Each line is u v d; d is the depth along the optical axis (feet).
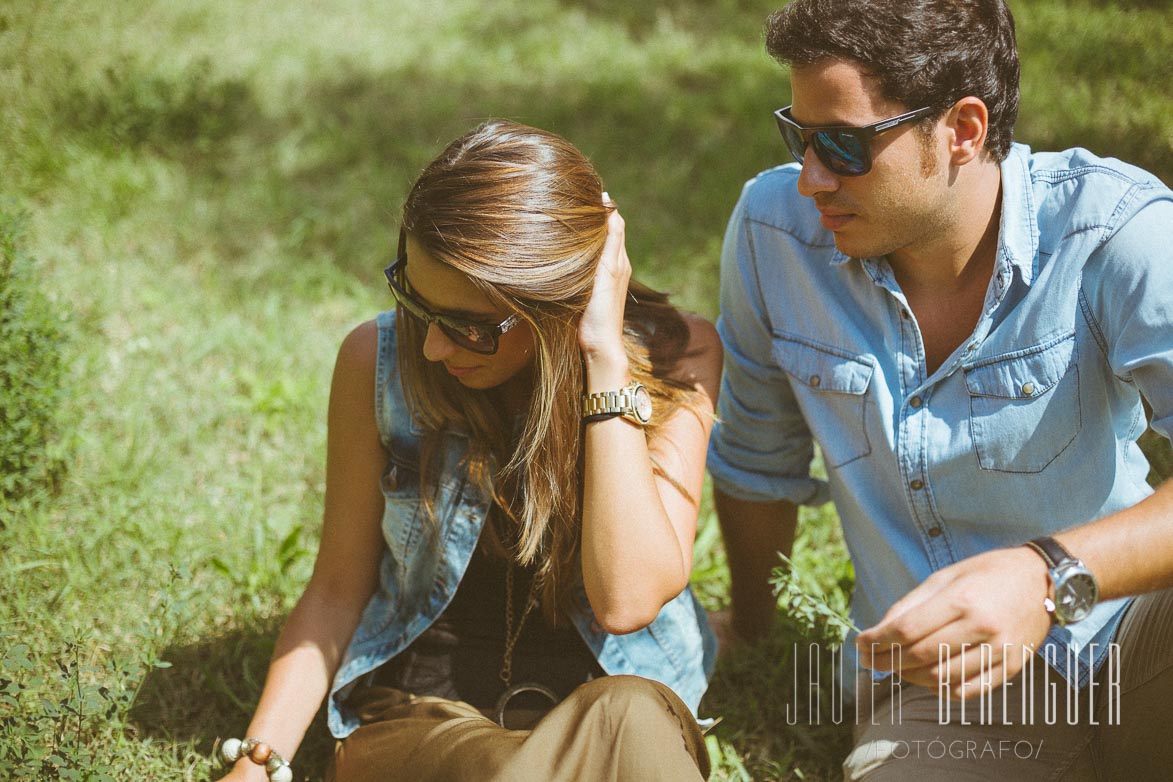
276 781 6.71
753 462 8.20
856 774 7.05
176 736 7.95
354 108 17.75
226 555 9.62
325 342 12.60
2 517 9.37
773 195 7.30
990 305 6.44
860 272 6.82
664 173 16.17
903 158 6.01
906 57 5.79
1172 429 6.08
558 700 6.79
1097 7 20.81
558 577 6.70
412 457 7.00
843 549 10.05
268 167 16.14
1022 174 6.44
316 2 21.99
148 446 10.76
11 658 6.93
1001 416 6.59
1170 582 5.56
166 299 13.05
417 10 21.95
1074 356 6.42
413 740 6.15
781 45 6.07
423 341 6.63
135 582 9.22
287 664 7.09
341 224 14.74
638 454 6.31
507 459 6.86
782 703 8.46
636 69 19.44
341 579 7.32
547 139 6.25
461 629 6.98
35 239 13.23
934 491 6.88
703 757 6.33
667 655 7.09
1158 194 6.20
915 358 6.78
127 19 19.84
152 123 16.44
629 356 6.77
